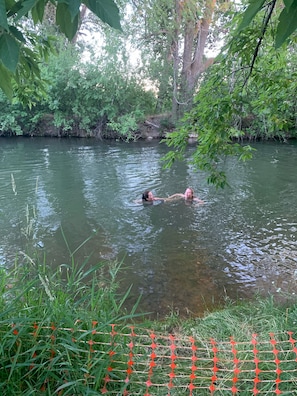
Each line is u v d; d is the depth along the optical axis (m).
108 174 11.95
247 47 3.61
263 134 18.58
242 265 5.47
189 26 16.75
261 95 4.40
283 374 2.35
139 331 2.87
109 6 1.00
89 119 20.84
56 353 2.01
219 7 10.23
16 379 1.89
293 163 13.34
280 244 6.27
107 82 20.25
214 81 4.05
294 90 4.36
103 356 2.03
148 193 8.97
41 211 8.24
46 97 4.59
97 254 5.95
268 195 9.45
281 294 4.48
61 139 20.91
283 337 2.80
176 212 8.23
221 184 4.08
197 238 6.66
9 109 21.00
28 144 18.75
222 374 2.38
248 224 7.36
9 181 10.91
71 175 11.76
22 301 2.30
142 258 5.80
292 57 5.50
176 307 4.29
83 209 8.42
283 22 1.17
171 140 4.32
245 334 3.00
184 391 2.18
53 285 2.67
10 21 1.60
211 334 3.08
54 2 1.30
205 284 4.89
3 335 2.00
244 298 4.45
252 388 2.24
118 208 8.54
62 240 6.56
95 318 2.21
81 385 1.89
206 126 3.88
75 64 20.22
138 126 20.64
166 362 2.50
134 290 4.74
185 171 12.34
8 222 7.48
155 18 14.73
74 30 1.26
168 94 21.14
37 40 3.13
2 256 5.78
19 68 2.29
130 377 2.10
